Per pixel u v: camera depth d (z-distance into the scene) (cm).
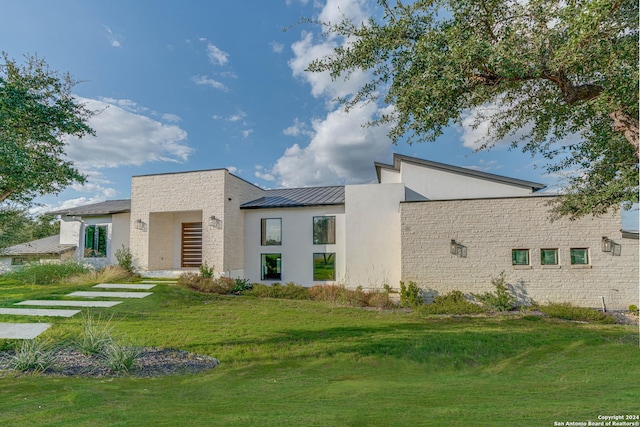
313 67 593
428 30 509
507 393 454
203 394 485
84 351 678
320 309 1223
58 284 1561
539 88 586
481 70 480
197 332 858
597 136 573
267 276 1884
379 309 1260
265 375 595
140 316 1011
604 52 435
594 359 636
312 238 1831
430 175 1648
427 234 1388
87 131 802
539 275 1284
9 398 442
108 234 2072
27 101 691
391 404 403
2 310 1036
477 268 1334
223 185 1769
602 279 1241
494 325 998
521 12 488
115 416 364
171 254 2069
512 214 1323
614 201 571
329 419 337
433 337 845
